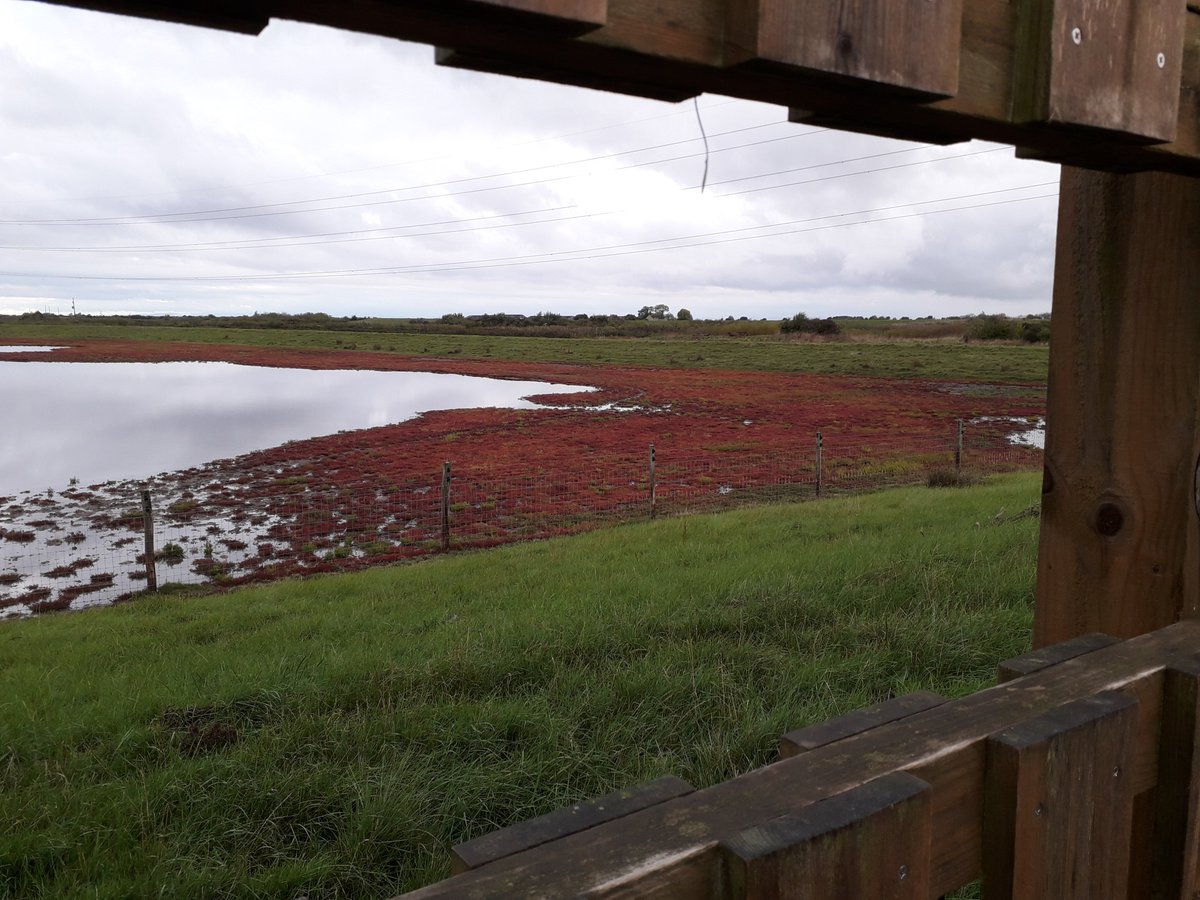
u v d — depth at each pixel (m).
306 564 13.86
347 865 3.41
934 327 108.25
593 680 5.20
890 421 32.19
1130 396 1.46
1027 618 5.86
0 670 7.11
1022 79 0.96
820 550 9.09
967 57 0.93
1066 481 1.55
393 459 25.23
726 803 0.81
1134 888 1.21
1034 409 35.44
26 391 50.09
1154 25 1.03
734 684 4.98
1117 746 1.00
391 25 0.65
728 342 92.69
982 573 7.15
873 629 5.84
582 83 0.82
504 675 5.44
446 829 3.75
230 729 4.84
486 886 0.68
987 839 0.94
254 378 60.00
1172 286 1.40
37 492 21.42
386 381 56.88
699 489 19.22
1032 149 1.15
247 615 8.88
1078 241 1.51
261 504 19.22
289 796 3.91
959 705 1.04
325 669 5.84
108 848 3.56
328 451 27.20
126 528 17.14
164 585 12.66
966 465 21.22
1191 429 1.40
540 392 47.28
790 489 18.78
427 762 4.23
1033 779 0.91
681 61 0.74
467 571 10.45
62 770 4.35
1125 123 1.02
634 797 0.82
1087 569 1.53
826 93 0.86
